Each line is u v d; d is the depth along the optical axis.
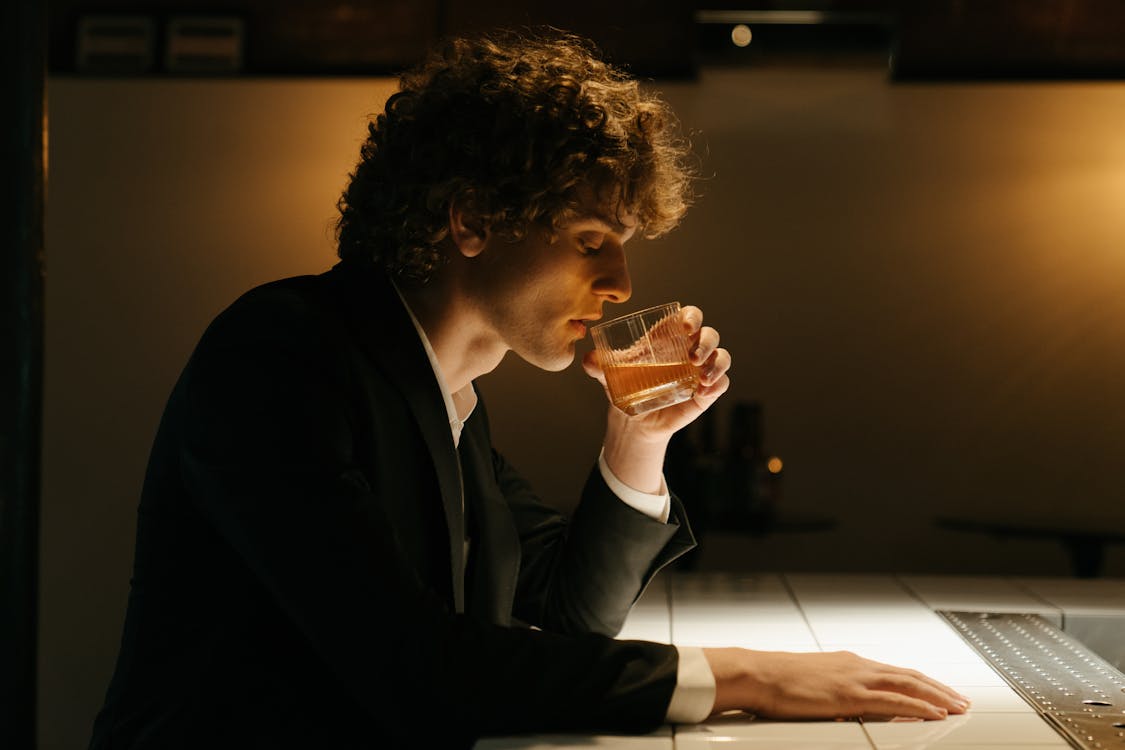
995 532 3.97
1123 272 4.24
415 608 0.89
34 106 2.39
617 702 0.90
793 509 4.38
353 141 4.39
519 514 1.35
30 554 2.40
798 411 4.39
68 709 4.43
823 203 4.37
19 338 2.38
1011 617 1.48
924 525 4.36
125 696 0.98
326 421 0.95
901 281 4.35
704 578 1.86
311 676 0.97
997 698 1.03
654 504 1.25
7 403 2.37
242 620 0.97
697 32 4.09
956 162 4.32
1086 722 0.92
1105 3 4.03
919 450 4.36
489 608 1.19
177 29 4.42
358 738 0.96
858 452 4.38
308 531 0.89
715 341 1.21
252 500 0.90
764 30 4.06
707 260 4.41
